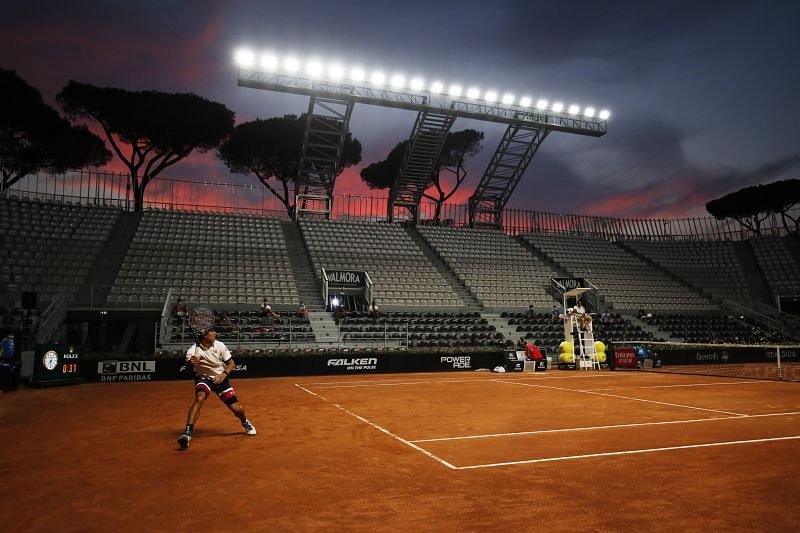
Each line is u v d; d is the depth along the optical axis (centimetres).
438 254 3750
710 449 711
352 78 3269
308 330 2536
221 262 3019
